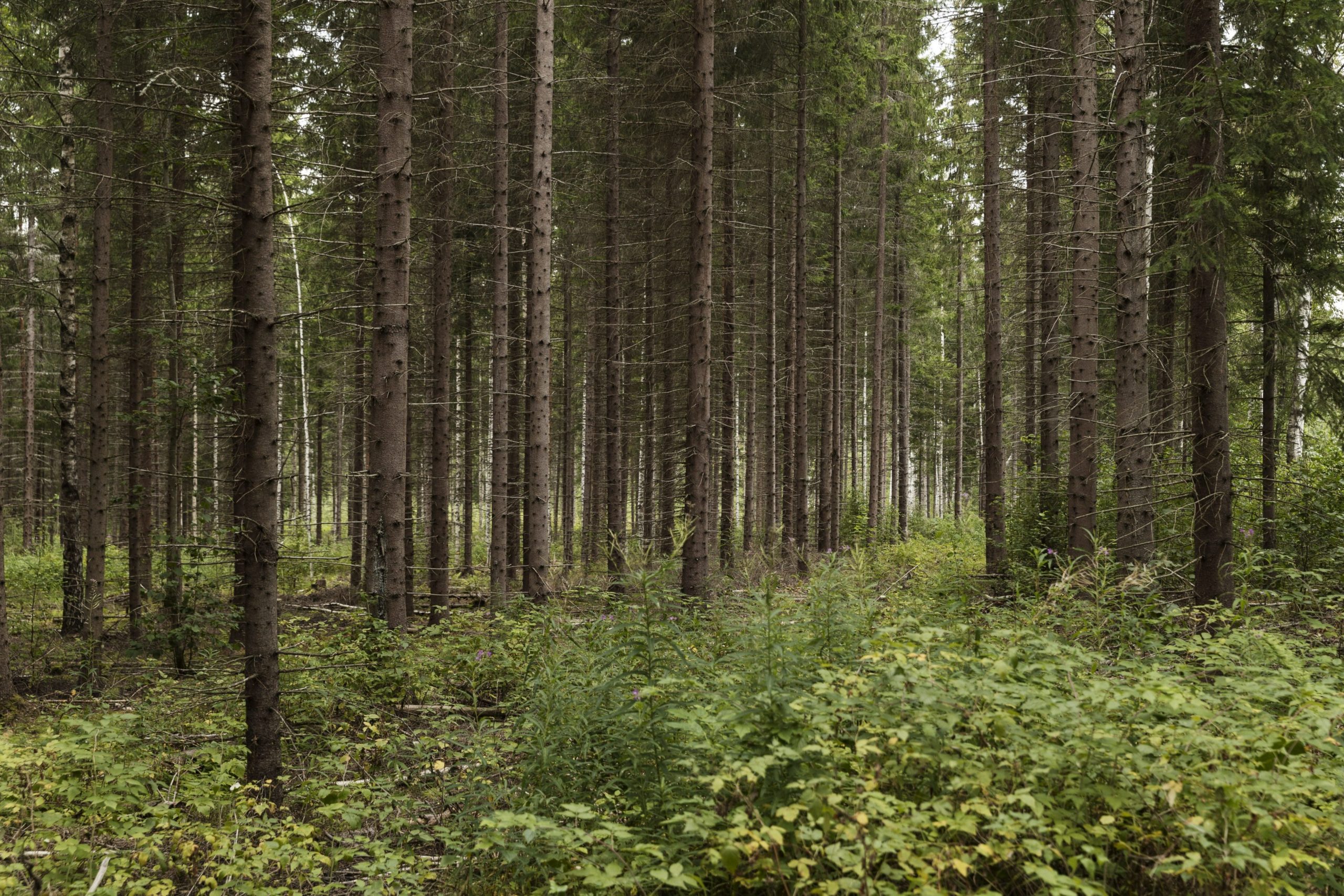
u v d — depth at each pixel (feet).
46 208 48.44
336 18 40.16
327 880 16.81
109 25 40.27
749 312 83.92
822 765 13.14
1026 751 12.37
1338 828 11.56
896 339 102.47
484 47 49.14
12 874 14.34
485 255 65.41
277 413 20.85
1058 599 22.07
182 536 33.86
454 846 16.21
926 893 10.30
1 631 29.27
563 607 37.04
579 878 13.94
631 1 53.11
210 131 37.63
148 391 50.44
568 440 82.69
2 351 29.43
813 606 18.63
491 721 23.40
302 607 36.22
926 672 13.12
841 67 61.57
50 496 102.27
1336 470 35.58
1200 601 27.94
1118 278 33.53
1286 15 26.89
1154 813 12.28
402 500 34.01
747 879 12.39
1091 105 37.99
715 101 53.67
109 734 19.11
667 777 15.16
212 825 17.90
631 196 64.03
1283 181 32.50
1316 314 43.62
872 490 86.33
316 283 59.72
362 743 22.58
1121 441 32.63
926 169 81.82
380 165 31.63
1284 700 15.80
